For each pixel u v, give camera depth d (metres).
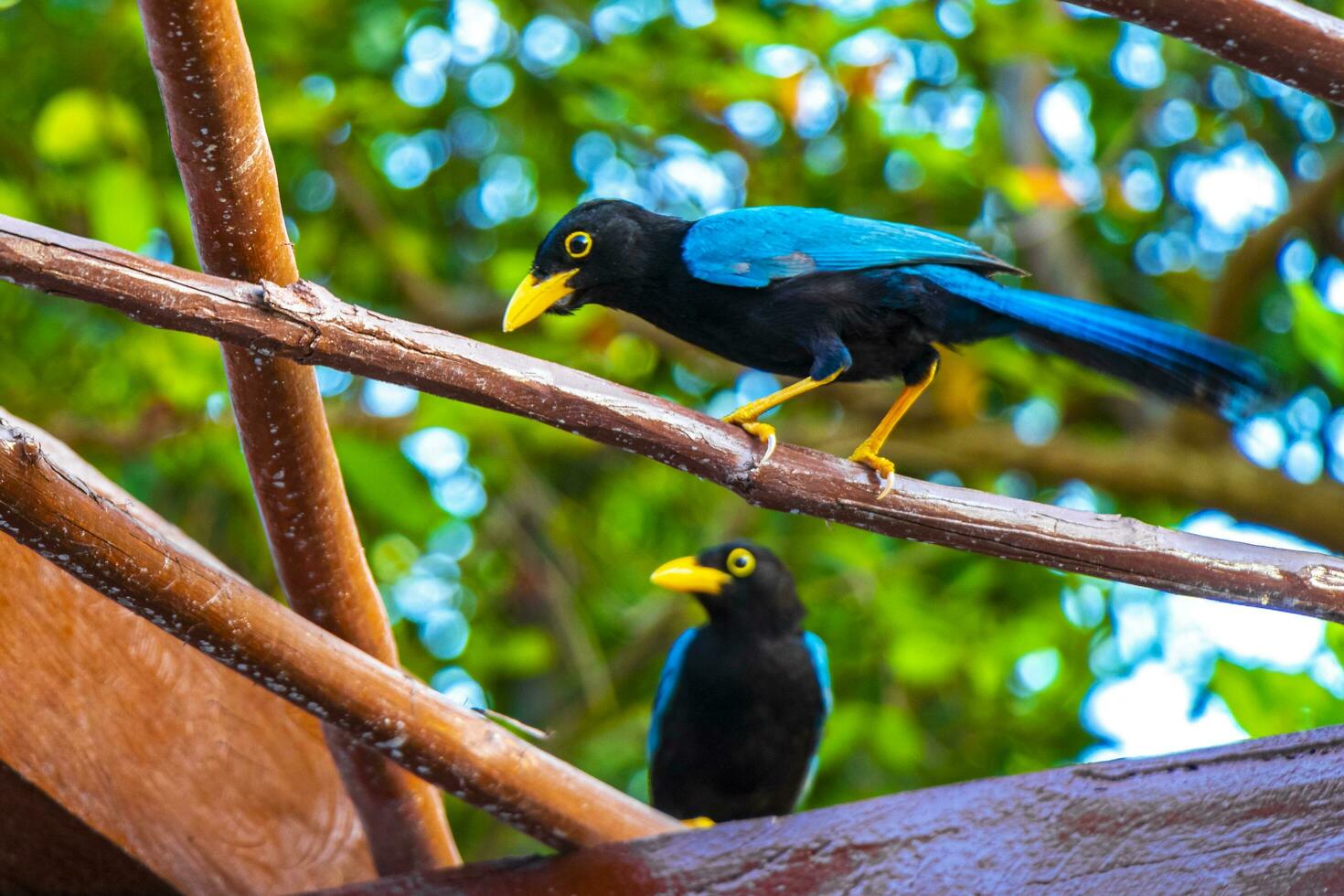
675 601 11.86
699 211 11.35
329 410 10.33
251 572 11.19
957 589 11.46
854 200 11.59
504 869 4.04
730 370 11.80
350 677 3.66
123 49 10.20
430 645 12.21
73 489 3.27
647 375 12.34
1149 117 12.98
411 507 9.43
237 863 4.55
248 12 10.62
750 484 3.91
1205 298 12.59
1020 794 3.84
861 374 6.10
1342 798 3.58
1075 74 13.01
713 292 6.02
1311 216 11.30
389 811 4.53
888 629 11.03
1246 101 12.78
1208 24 3.53
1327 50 3.52
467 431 10.38
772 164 10.83
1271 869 3.55
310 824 4.82
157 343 9.45
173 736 4.55
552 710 12.44
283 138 10.98
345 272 12.29
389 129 12.24
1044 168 10.66
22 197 9.79
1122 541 3.90
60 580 4.36
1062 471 11.51
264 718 4.87
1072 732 11.79
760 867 3.88
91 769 4.22
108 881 4.45
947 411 11.52
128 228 8.67
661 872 3.92
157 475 10.23
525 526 12.61
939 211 12.16
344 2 11.84
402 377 3.46
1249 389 4.76
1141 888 3.63
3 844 4.32
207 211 3.46
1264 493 11.50
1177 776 3.75
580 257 6.13
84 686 4.32
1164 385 4.97
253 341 3.29
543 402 3.65
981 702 11.82
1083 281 12.33
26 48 11.20
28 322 11.50
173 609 3.43
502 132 12.73
